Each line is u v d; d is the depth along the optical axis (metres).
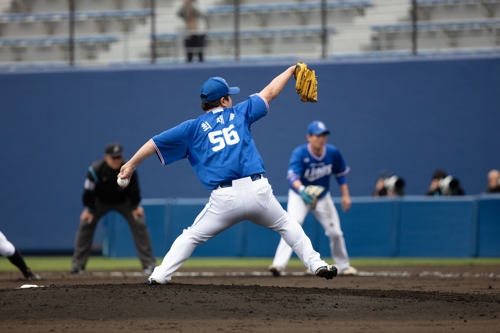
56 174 63.84
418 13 66.94
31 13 71.19
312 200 33.28
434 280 32.75
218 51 68.38
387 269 41.09
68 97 64.38
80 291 20.95
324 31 63.50
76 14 70.50
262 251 50.19
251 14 69.50
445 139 60.84
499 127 60.25
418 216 49.84
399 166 61.31
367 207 50.12
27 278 33.88
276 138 62.56
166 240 51.41
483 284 30.33
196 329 16.52
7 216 63.72
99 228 61.25
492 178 53.50
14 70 64.88
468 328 16.81
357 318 18.22
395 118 61.50
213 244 50.78
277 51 66.31
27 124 64.31
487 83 60.47
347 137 62.00
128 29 69.81
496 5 65.56
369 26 64.69
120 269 43.94
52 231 63.28
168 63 64.94
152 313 18.45
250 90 63.38
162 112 64.00
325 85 62.41
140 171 63.25
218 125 21.34
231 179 20.81
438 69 61.09
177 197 62.78
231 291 21.23
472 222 49.28
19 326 17.03
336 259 36.28
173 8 67.44
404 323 17.55
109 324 17.20
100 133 64.12
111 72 64.25
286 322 17.52
